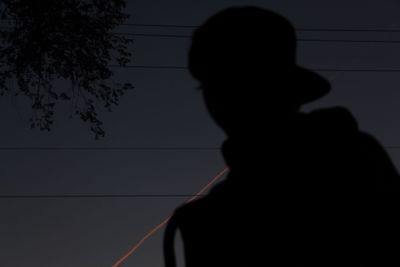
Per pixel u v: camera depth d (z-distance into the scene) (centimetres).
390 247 85
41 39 680
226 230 89
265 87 89
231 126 91
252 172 89
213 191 92
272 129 89
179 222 93
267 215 87
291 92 89
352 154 87
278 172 87
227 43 90
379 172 87
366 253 85
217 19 92
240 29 90
